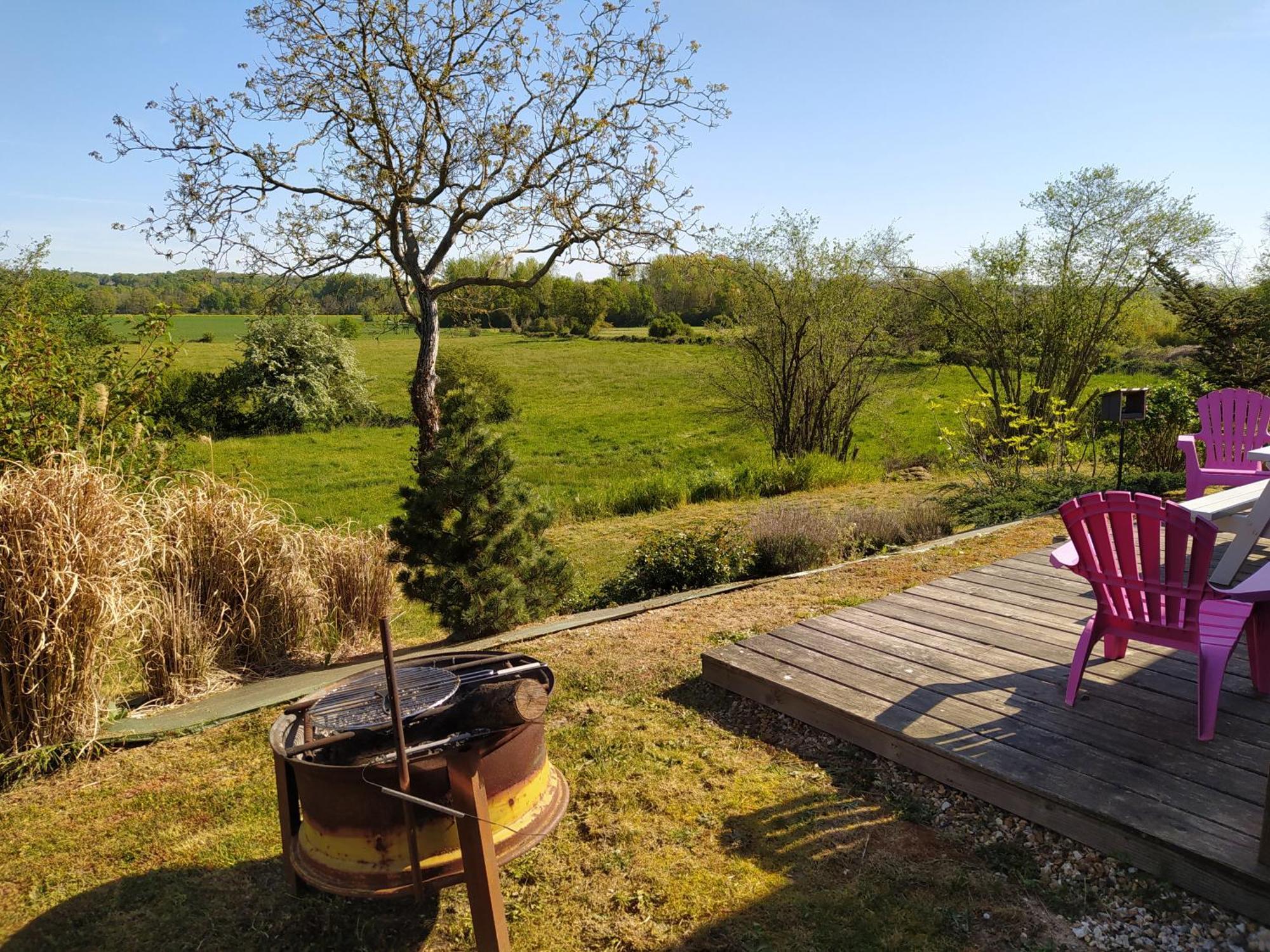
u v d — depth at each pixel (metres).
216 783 3.81
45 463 4.84
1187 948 2.35
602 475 20.11
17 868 3.22
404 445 25.45
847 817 3.20
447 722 2.46
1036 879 2.73
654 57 10.33
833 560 7.83
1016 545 7.20
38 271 17.42
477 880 2.34
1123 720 3.41
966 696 3.73
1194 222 16.30
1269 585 3.19
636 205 10.62
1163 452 11.77
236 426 28.17
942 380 22.83
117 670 4.83
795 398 19.56
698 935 2.60
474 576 6.08
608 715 4.28
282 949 2.71
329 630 6.21
